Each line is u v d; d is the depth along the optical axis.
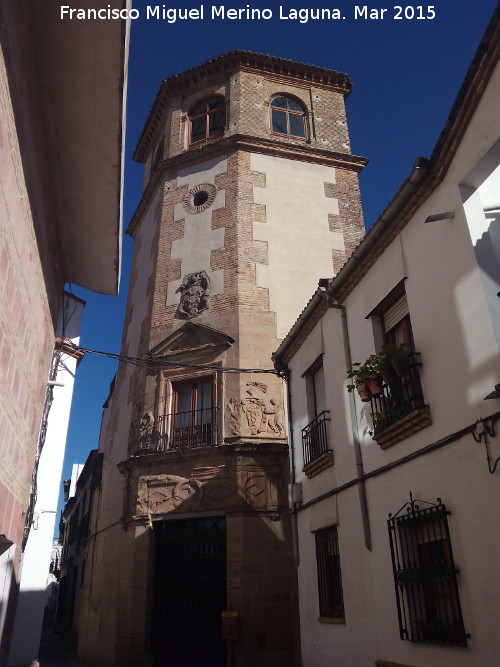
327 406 10.81
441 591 6.75
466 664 6.00
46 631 36.28
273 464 14.45
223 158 19.62
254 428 14.96
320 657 9.90
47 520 10.62
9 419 5.65
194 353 16.48
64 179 7.48
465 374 6.69
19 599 9.89
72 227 8.43
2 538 6.05
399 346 8.02
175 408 16.25
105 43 5.88
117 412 19.16
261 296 17.05
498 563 5.75
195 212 19.08
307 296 17.53
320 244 18.59
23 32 5.20
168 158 20.62
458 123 7.14
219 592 13.77
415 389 7.59
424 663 6.73
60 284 9.22
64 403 11.52
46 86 6.31
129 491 15.60
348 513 9.28
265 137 19.98
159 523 14.82
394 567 7.50
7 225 4.79
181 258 18.42
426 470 7.21
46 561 10.36
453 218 7.31
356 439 9.30
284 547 13.66
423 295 7.80
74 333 11.98
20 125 5.15
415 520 7.33
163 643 13.69
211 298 17.19
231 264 17.47
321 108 21.53
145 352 17.52
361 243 9.21
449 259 7.30
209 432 15.36
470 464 6.38
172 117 21.77
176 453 14.88
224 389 15.54
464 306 6.88
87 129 6.78
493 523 5.89
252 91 20.89
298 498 11.76
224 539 14.15
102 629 15.46
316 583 10.46
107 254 8.98
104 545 17.12
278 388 15.67
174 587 14.14
